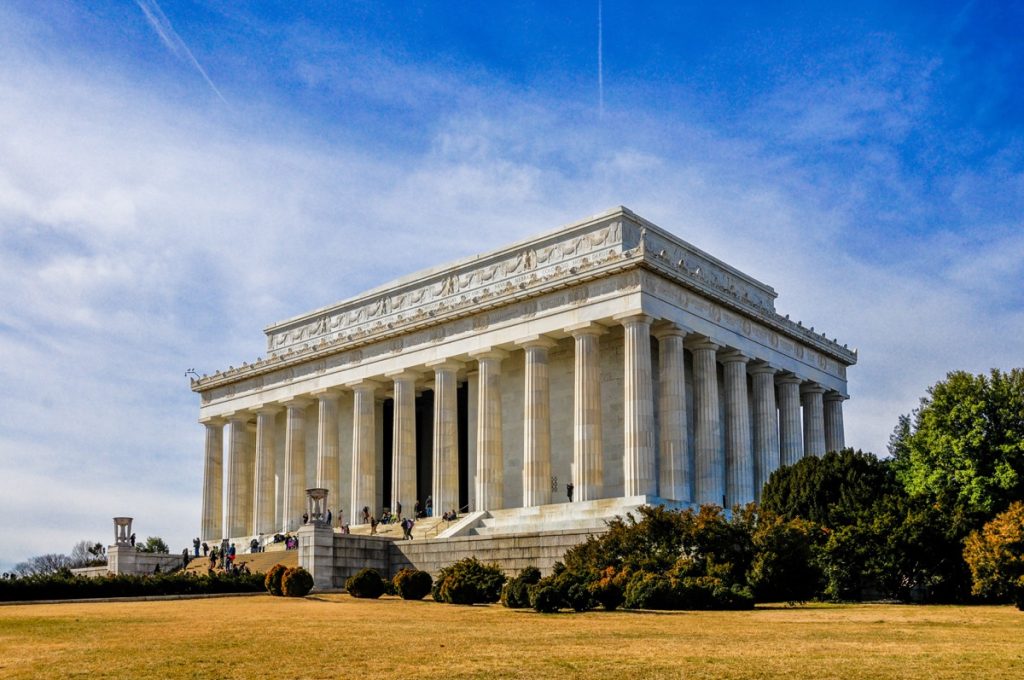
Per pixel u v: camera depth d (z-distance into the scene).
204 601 55.97
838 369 100.19
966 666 25.91
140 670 26.20
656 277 76.44
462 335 86.69
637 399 73.50
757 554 52.97
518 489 87.38
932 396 75.88
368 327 103.31
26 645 32.34
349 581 59.50
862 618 41.97
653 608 47.69
